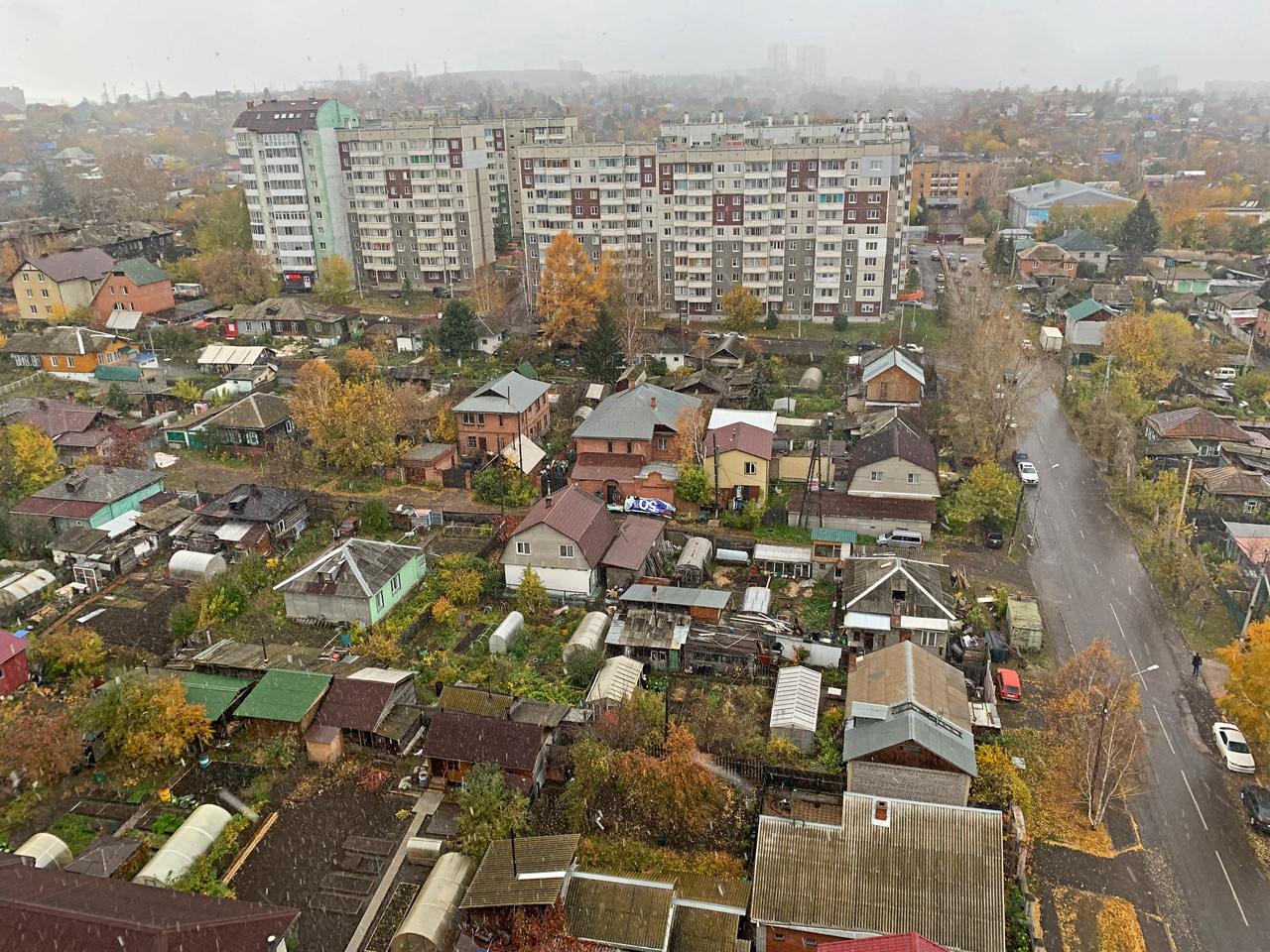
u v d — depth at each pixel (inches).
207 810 1606.8
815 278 4852.4
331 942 1403.8
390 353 4490.7
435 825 1632.6
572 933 1344.7
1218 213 6550.2
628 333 4178.2
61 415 3250.5
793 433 3383.4
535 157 4977.9
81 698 1942.7
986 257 6284.5
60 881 1357.0
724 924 1374.3
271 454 3240.7
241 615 2300.7
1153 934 1462.8
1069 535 2810.0
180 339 4414.4
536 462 3134.8
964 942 1309.1
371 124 6003.9
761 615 2231.8
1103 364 4025.6
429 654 2129.7
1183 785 1787.6
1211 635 2297.0
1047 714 1977.1
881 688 1809.8
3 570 2454.5
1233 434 3253.0
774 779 1726.1
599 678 1974.7
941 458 3230.8
